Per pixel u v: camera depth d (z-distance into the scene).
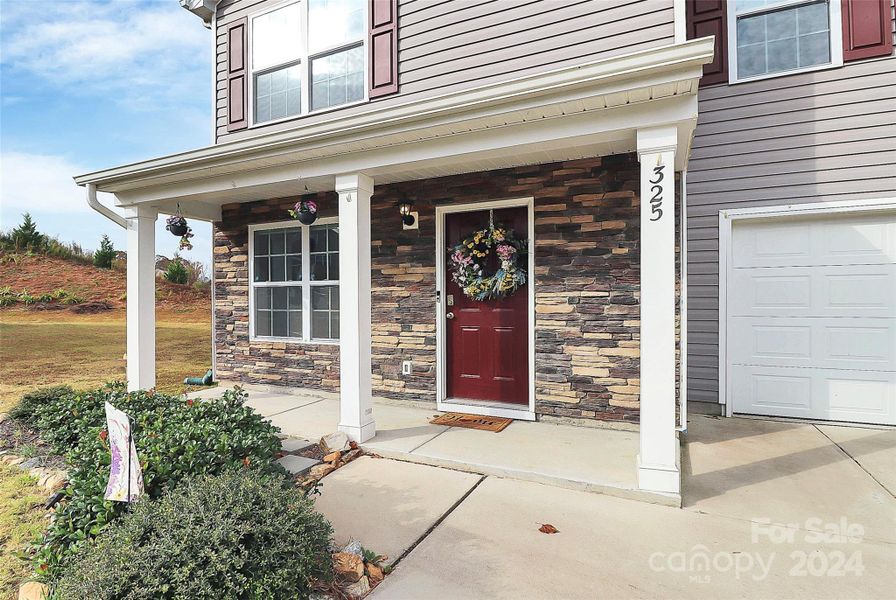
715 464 3.48
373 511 2.71
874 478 3.20
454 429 4.15
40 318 10.19
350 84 5.19
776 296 4.73
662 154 2.82
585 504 2.81
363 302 3.88
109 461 2.53
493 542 2.38
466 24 4.44
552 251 4.32
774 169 4.64
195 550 1.69
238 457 2.64
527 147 3.29
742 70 4.80
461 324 4.89
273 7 5.60
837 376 4.53
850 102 4.38
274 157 3.98
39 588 1.93
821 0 4.51
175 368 7.77
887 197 4.26
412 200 4.98
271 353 5.91
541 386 4.38
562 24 4.04
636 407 4.02
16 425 4.08
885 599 1.93
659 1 3.70
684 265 4.00
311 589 1.86
